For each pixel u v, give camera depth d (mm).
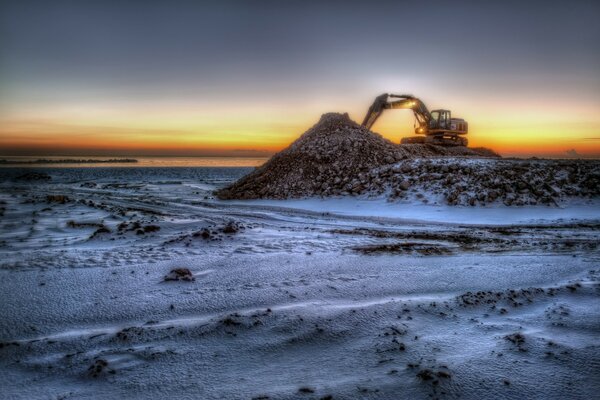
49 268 7309
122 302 5602
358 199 17562
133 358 4004
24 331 4688
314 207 16812
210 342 4340
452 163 18609
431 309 5211
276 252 8648
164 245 9312
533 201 15305
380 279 6660
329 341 4352
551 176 17078
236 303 5551
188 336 4473
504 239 10344
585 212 14258
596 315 4973
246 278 6730
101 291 6059
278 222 13430
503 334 4480
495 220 13383
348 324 4742
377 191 17797
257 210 16453
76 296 5840
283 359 3990
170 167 102375
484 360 3895
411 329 4633
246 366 3861
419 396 3322
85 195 22516
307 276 6840
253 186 21250
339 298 5738
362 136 23406
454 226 12609
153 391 3441
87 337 4465
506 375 3631
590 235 10844
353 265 7578
